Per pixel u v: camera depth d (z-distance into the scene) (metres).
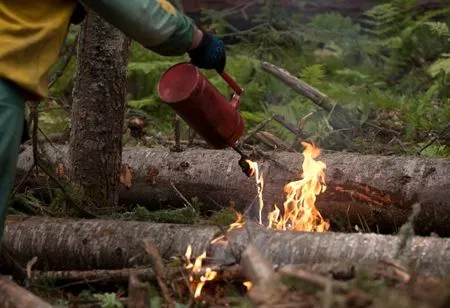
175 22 3.67
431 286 2.93
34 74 3.51
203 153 5.46
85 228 4.24
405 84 9.01
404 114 7.11
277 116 6.29
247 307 3.27
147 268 3.88
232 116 4.05
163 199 5.46
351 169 5.02
